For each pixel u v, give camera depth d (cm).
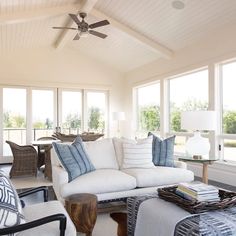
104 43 648
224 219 164
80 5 482
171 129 606
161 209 187
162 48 565
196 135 355
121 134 800
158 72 634
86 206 226
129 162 338
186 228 155
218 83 468
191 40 512
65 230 150
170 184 315
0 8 423
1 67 658
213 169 464
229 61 449
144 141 357
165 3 423
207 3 396
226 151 455
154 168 334
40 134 707
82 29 442
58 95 727
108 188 280
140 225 197
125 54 675
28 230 152
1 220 131
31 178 486
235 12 399
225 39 441
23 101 689
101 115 784
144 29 525
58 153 286
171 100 607
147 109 714
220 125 466
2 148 664
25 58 684
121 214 280
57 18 537
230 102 452
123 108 804
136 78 737
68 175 276
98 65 770
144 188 303
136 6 462
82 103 757
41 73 701
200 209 175
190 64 524
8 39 577
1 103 664
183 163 353
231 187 415
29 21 504
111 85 786
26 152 493
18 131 684
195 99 534
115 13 505
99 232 243
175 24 477
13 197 143
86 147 339
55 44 700
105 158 340
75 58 741
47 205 192
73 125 745
